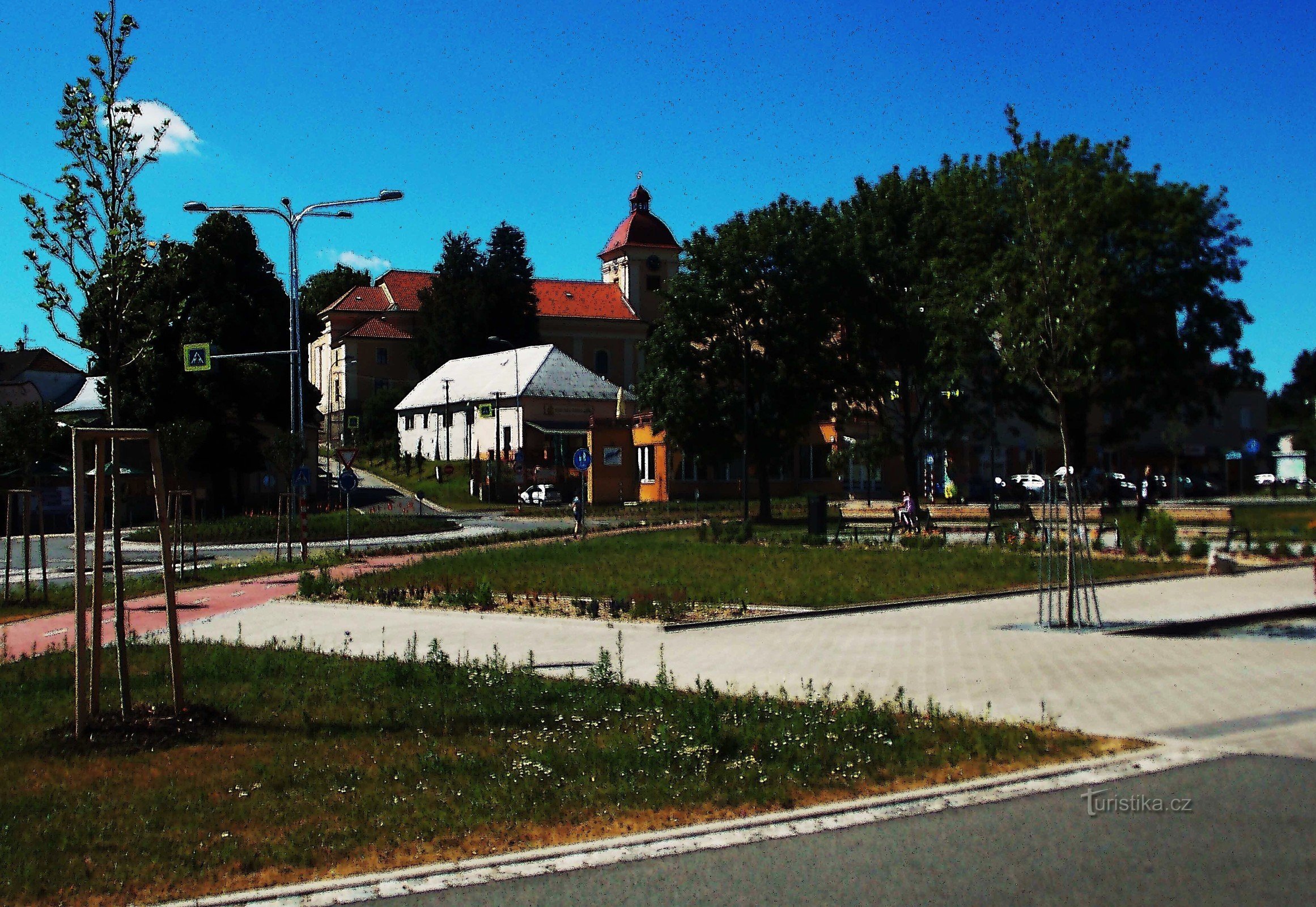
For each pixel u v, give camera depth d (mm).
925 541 28094
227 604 20906
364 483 76875
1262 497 59750
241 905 5980
